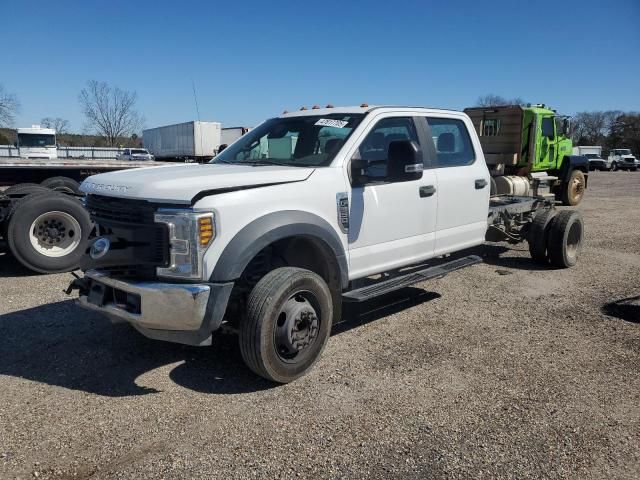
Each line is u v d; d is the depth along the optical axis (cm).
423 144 537
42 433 337
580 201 1786
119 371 426
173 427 344
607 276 736
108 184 406
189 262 365
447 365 438
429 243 541
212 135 3506
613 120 7981
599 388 398
